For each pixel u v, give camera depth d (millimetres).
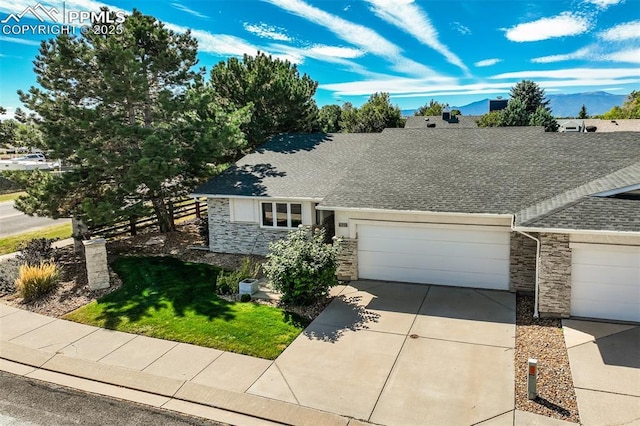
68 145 15938
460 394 7590
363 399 7586
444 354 8977
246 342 9836
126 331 10695
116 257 16734
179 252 17500
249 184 16906
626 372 7980
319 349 9398
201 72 19453
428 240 12930
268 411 7395
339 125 47906
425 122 58562
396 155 16062
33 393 8297
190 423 7238
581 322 10141
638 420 6688
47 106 16172
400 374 8312
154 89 18672
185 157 17828
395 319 10758
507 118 53031
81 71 15961
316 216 16109
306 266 11461
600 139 14828
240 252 17109
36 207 15531
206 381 8375
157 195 18641
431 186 13359
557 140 15266
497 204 11875
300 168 17828
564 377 7926
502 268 12289
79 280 14344
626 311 10055
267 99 26094
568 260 10164
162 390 8164
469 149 15641
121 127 16156
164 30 18000
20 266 14305
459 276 12789
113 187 17453
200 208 25000
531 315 10727
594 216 9914
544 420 6789
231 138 18203
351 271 13727
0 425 7344
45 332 10828
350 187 14086
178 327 10734
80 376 8805
